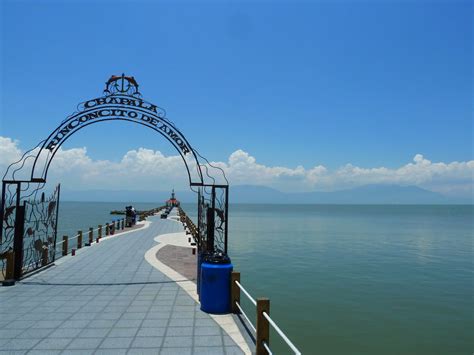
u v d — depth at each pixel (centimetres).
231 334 697
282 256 2758
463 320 1324
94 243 2166
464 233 5350
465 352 1047
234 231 5294
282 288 1747
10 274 1093
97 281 1145
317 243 3728
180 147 1238
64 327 729
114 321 767
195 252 1758
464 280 2005
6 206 1108
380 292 1708
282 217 11200
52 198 1388
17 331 705
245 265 2353
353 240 4131
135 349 626
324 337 1155
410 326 1260
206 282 833
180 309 854
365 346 1088
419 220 9888
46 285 1084
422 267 2406
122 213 9725
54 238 1418
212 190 1109
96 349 624
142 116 1223
